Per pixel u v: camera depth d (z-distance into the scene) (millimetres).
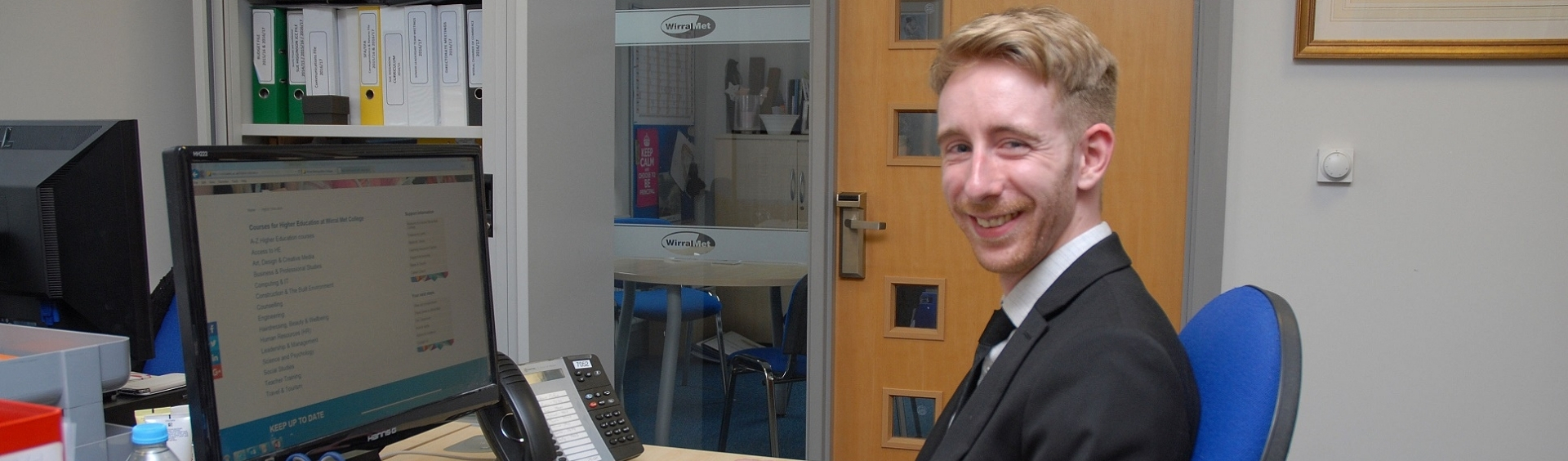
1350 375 2426
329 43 2465
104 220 1287
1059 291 910
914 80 2678
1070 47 892
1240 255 2453
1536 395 2350
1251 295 977
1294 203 2408
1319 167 2377
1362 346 2412
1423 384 2398
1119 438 764
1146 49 2539
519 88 2307
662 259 2855
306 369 1025
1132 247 2590
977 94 910
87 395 1033
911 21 2680
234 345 953
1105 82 926
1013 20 918
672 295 2863
